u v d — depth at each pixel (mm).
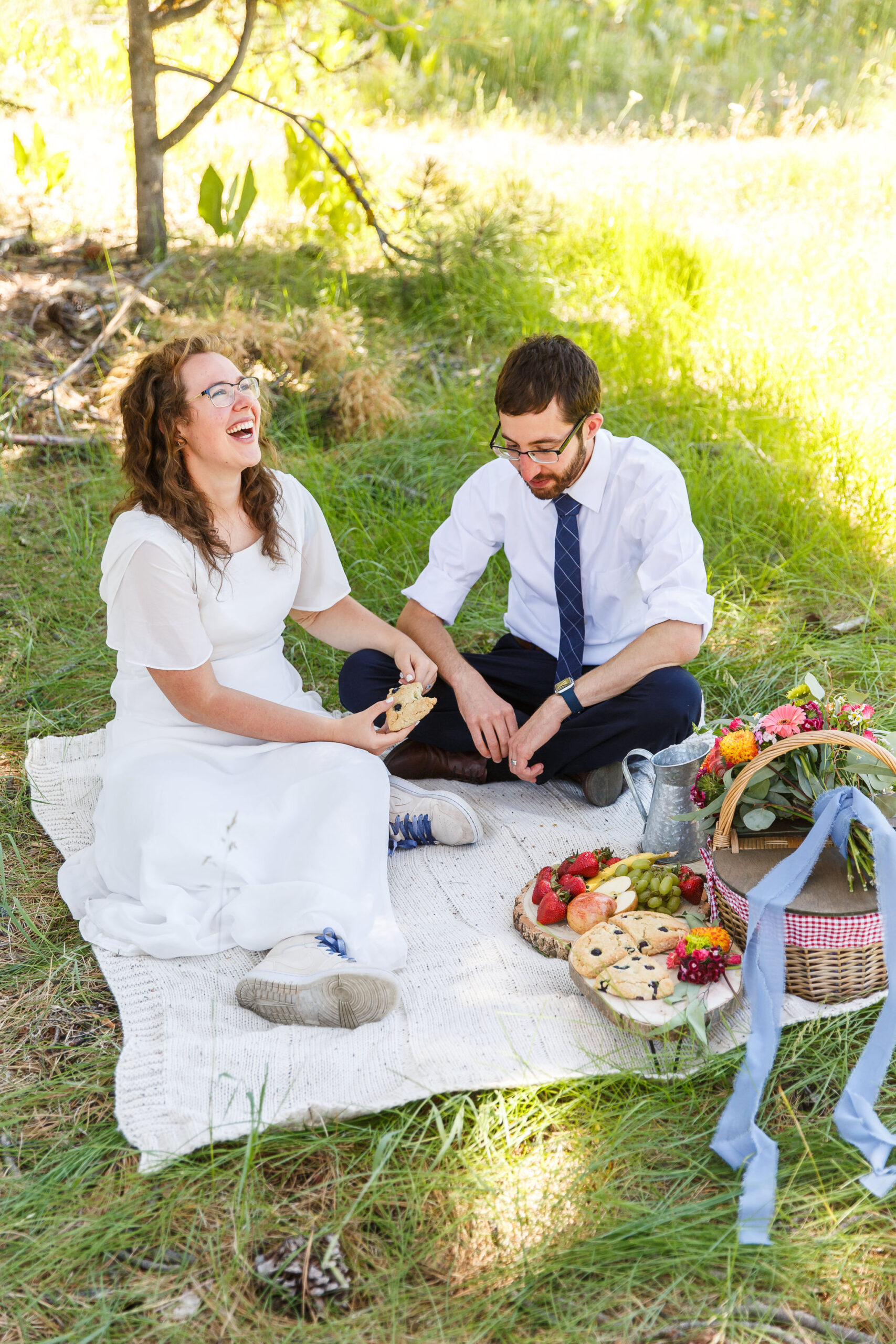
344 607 3379
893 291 6625
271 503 3023
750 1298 1987
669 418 5484
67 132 8688
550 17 12109
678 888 2795
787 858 2570
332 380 5551
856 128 10227
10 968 2773
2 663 4047
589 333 6301
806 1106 2369
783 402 5500
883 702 3746
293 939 2607
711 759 2715
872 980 2570
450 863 3148
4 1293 2018
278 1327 1960
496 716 3184
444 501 4910
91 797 3332
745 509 4844
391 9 10039
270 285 6656
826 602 4371
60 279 6430
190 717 2975
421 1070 2408
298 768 2949
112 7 9914
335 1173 2225
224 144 8633
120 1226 2105
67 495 4898
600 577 3324
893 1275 2025
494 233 7109
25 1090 2418
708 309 6609
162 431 2814
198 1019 2568
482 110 10477
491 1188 2170
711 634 4172
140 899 2809
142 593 2842
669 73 11422
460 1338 1936
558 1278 2025
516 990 2662
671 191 8211
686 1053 2441
